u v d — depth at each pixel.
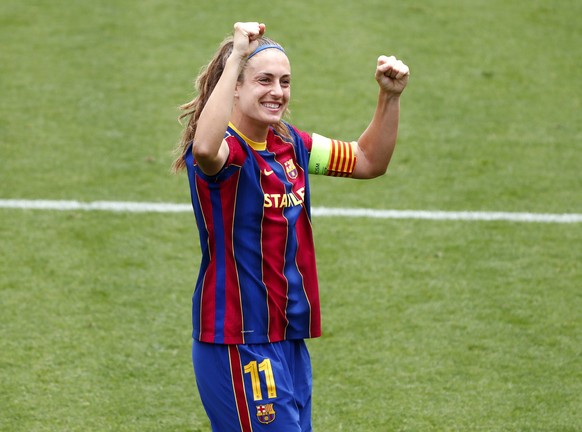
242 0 40.34
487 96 34.34
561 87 35.19
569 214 27.02
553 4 41.41
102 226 25.50
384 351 20.22
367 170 14.23
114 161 29.14
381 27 38.69
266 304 12.98
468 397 18.53
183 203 27.00
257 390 12.98
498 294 22.73
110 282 22.81
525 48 37.84
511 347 20.42
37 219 25.69
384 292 22.75
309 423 13.91
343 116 32.34
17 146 29.75
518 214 26.95
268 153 13.06
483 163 29.94
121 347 20.12
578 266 24.14
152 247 24.56
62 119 31.52
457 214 26.89
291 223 13.09
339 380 19.11
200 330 13.09
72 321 21.06
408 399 18.44
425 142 31.09
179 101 32.91
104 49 36.22
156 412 17.89
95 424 17.42
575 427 17.50
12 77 34.09
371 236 25.56
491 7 40.94
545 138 31.66
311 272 13.51
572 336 20.89
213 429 13.52
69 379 18.88
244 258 12.88
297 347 13.63
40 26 37.81
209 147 12.06
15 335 20.41
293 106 32.81
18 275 22.94
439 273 23.69
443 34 38.50
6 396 18.22
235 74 12.24
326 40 37.44
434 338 20.75
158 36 37.25
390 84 13.72
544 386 18.95
